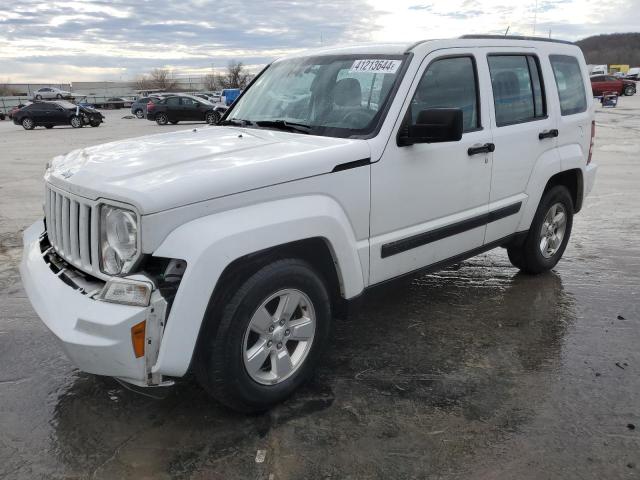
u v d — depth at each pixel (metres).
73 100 55.81
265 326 3.01
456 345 3.97
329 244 3.19
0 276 5.34
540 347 3.94
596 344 3.98
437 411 3.16
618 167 12.08
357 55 3.99
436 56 3.85
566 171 5.21
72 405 3.22
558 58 5.11
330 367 3.66
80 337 2.59
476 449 2.83
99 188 2.75
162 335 2.61
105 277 2.76
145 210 2.56
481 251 4.48
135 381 2.65
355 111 3.66
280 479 2.62
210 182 2.73
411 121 3.64
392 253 3.62
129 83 91.75
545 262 5.31
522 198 4.68
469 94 4.12
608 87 44.00
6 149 17.52
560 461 2.74
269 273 2.92
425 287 5.12
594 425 3.03
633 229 7.12
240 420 3.07
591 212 8.03
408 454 2.79
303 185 3.05
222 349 2.82
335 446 2.85
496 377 3.53
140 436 2.94
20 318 4.39
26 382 3.47
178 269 2.65
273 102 4.23
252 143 3.42
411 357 3.79
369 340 4.05
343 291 3.36
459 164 3.97
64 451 2.82
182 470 2.68
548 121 4.85
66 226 3.05
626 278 5.34
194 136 3.80
